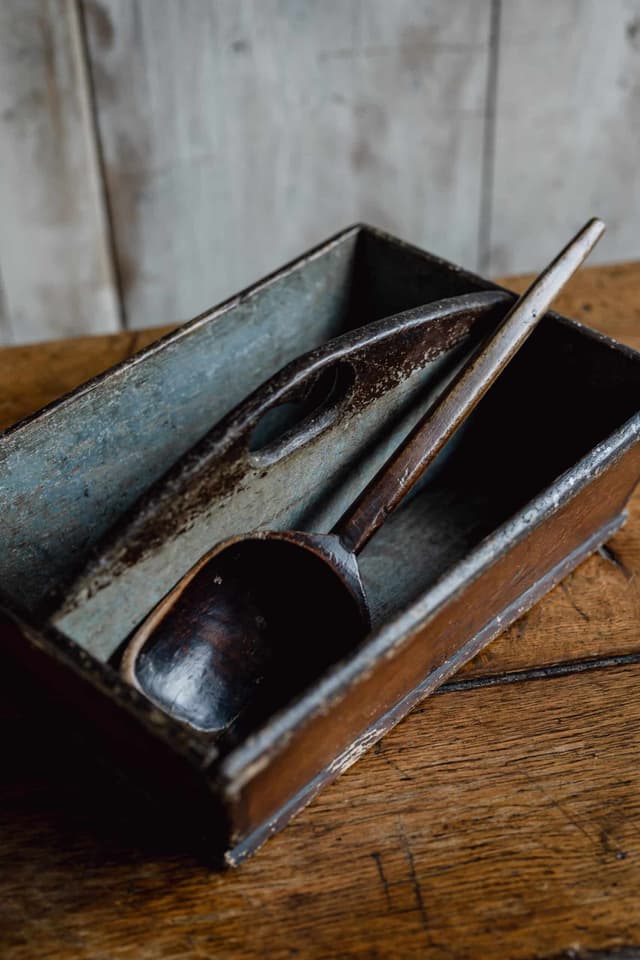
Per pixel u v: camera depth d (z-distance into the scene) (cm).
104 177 119
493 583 67
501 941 61
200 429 78
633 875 63
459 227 132
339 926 61
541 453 81
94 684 58
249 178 122
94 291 129
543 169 129
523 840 64
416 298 82
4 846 63
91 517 74
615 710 70
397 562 77
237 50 113
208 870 63
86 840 64
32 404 86
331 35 114
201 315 75
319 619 69
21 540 71
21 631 59
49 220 121
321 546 68
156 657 66
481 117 123
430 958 60
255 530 71
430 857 64
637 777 67
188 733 56
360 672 59
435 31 116
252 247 128
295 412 82
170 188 121
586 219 135
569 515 70
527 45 119
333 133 121
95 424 71
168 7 109
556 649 73
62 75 111
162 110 115
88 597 62
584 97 124
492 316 76
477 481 82
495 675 71
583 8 117
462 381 72
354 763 67
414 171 126
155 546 64
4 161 116
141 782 63
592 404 77
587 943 61
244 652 67
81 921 61
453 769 67
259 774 57
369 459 76
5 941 60
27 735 68
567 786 66
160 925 61
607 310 93
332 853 64
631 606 75
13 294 127
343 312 84
